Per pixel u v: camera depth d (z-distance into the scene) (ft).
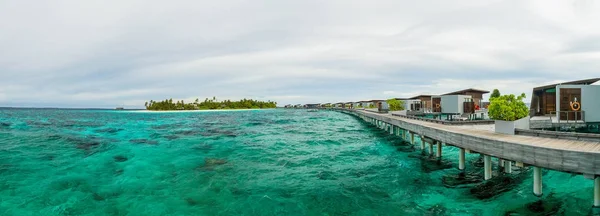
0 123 143.02
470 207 32.19
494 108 43.98
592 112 59.47
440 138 49.37
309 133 107.04
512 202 32.76
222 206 33.17
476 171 46.03
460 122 63.52
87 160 55.31
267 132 110.83
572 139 34.96
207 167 50.80
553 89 82.12
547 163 28.53
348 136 97.04
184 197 36.04
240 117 241.55
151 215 30.91
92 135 95.81
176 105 474.08
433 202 33.99
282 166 52.03
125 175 45.19
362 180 42.91
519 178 40.73
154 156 59.62
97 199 35.35
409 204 33.45
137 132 107.55
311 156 61.21
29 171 47.24
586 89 59.77
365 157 60.23
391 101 158.30
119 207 32.99
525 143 31.99
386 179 43.34
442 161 53.93
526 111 44.78
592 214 28.32
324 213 31.17
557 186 35.91
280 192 37.63
